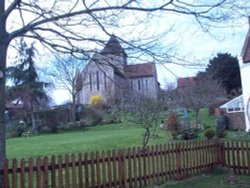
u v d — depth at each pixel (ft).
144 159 39.19
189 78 118.73
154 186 38.75
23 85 135.23
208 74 119.24
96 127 137.69
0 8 30.09
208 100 112.47
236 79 183.11
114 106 78.18
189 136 82.84
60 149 68.74
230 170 46.32
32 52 41.22
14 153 64.75
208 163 46.24
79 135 105.40
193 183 39.83
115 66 31.89
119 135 92.43
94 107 152.56
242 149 45.03
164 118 90.74
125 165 37.45
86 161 34.42
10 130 126.93
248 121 93.86
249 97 93.45
